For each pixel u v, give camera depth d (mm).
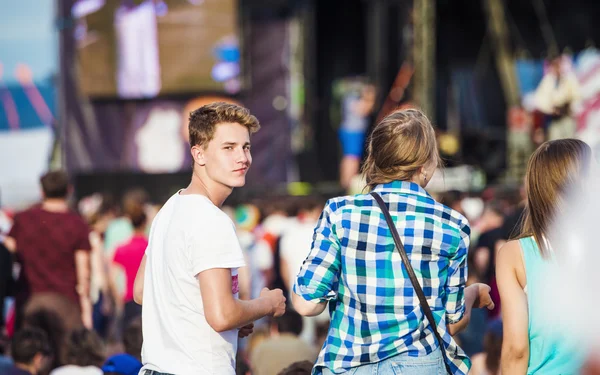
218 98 22297
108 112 22219
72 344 7441
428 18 23328
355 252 4605
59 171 9695
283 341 8086
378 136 4812
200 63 22078
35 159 21766
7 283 9469
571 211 3881
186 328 4512
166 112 22250
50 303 9344
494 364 7520
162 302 4590
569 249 4125
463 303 4707
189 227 4508
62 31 21828
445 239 4594
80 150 22172
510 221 11344
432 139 4820
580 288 3332
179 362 4492
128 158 22297
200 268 4418
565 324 4320
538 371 4570
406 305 4539
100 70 22000
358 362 4535
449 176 22594
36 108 21781
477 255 11828
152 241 4734
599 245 3311
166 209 4773
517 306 4641
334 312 4723
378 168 4805
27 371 7559
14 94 21688
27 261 9500
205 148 4695
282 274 12625
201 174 4758
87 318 9648
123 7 21859
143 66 22031
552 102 23031
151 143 22250
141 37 21969
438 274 4586
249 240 13180
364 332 4559
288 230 12977
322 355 4664
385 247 4586
